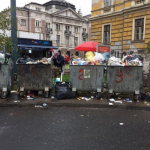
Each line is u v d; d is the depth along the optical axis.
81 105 5.90
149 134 3.85
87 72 6.43
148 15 16.02
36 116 4.95
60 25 51.38
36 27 45.50
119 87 6.32
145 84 7.89
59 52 11.31
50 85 6.54
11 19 8.05
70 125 4.32
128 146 3.33
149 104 5.84
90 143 3.44
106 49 11.32
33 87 6.53
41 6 48.34
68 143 3.43
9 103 5.88
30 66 6.46
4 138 3.61
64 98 6.39
